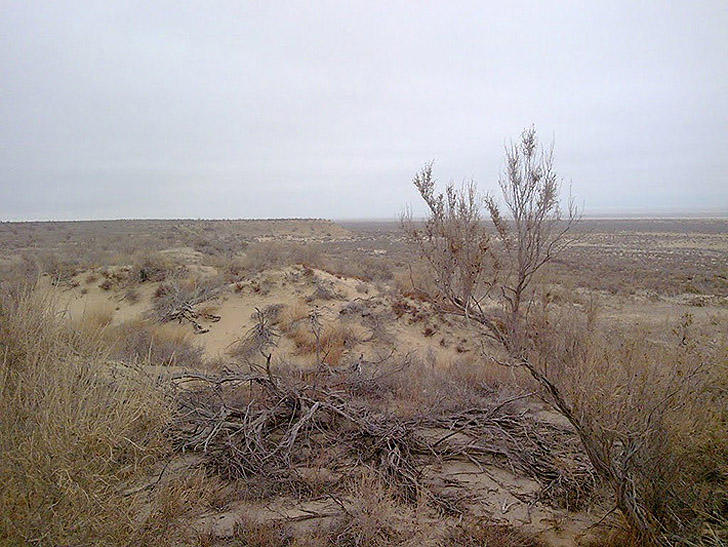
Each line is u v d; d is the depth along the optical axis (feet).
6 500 7.09
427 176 19.40
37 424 8.07
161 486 9.40
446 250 16.11
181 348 30.66
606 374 11.02
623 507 10.80
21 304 10.28
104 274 48.80
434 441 16.07
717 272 84.58
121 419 8.84
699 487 10.37
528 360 13.79
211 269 52.70
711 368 11.60
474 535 11.30
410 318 39.06
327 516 11.99
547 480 14.01
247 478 13.33
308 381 19.80
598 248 138.10
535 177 15.53
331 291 44.27
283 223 194.90
